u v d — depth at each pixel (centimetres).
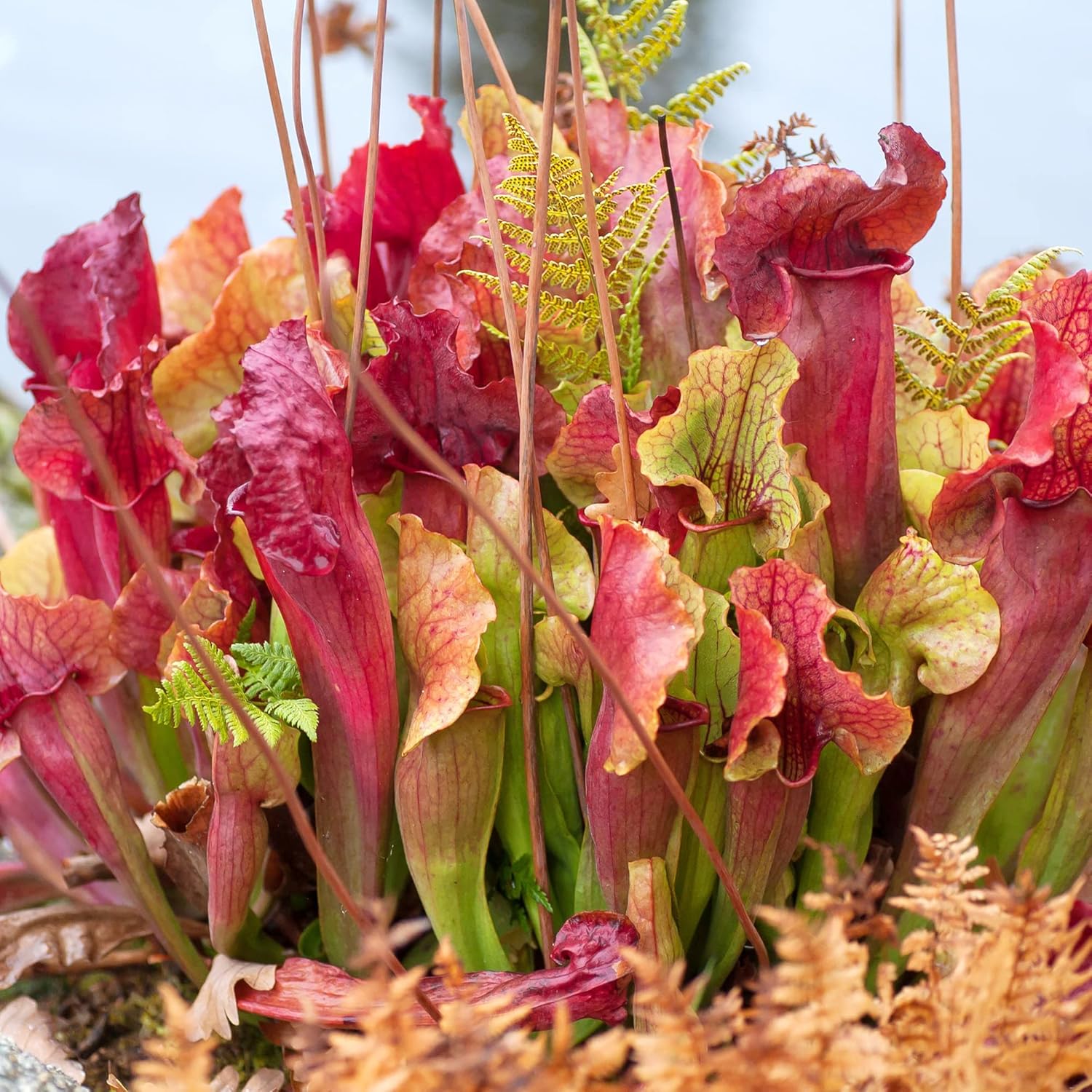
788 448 165
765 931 165
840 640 165
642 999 151
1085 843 166
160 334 176
